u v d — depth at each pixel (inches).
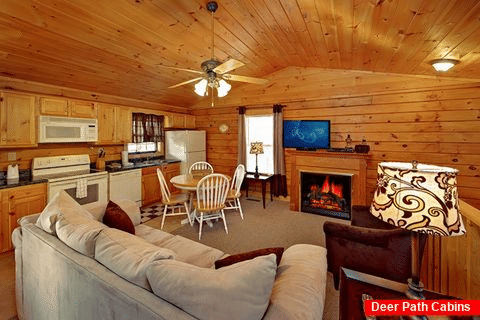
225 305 33.6
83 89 152.6
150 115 200.2
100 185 148.5
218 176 125.0
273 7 96.6
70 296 49.5
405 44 94.4
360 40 105.2
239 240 122.3
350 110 166.2
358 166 150.4
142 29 106.0
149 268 40.2
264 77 196.4
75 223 58.7
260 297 35.9
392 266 73.9
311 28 108.0
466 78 129.7
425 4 61.9
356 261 78.5
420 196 39.8
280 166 191.2
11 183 112.0
